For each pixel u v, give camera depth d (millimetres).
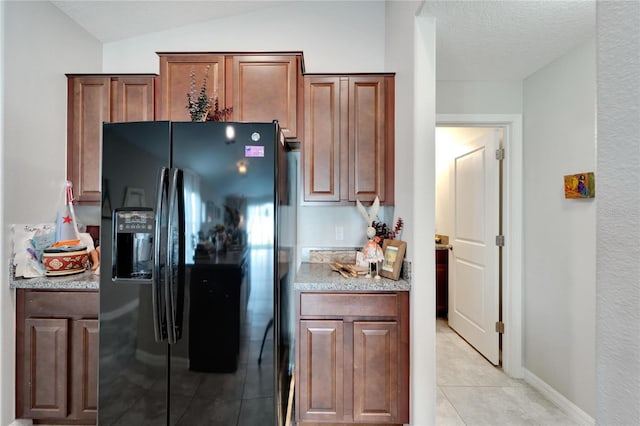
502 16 1569
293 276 2189
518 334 2344
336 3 2355
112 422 1469
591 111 1791
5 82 1635
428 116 1606
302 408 1664
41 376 1698
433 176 1611
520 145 2365
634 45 432
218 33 2357
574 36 1763
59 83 1964
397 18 1952
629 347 437
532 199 2266
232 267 1445
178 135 1445
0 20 1607
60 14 1979
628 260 439
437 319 3572
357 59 2342
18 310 1702
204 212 1441
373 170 1985
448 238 3371
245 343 1451
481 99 2396
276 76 1981
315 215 2338
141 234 1555
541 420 1863
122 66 2367
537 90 2221
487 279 2594
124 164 1459
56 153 1937
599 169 473
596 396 463
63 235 1924
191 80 1979
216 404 1451
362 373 1664
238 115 1972
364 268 1916
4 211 1641
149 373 1449
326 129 1987
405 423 1658
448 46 1870
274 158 1460
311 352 1669
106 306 1474
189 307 1437
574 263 1899
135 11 2115
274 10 2354
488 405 2006
